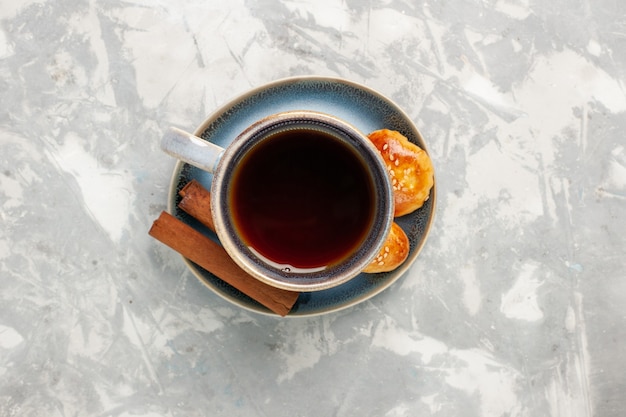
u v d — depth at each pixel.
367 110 0.45
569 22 0.52
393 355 0.52
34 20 0.51
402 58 0.52
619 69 0.52
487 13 0.52
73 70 0.51
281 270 0.39
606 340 0.53
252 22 0.51
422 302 0.52
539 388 0.52
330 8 0.51
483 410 0.52
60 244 0.51
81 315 0.51
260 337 0.52
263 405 0.52
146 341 0.51
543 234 0.52
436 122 0.52
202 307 0.51
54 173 0.51
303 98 0.45
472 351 0.52
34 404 0.51
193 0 0.51
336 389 0.52
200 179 0.45
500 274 0.52
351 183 0.39
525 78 0.52
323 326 0.52
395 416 0.52
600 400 0.52
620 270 0.53
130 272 0.51
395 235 0.45
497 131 0.52
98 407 0.51
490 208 0.52
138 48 0.51
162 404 0.51
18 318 0.51
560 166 0.52
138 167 0.51
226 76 0.51
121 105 0.51
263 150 0.39
